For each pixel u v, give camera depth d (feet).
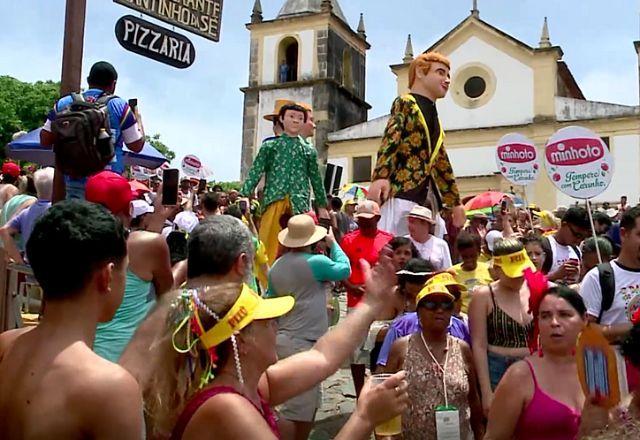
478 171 100.22
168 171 14.90
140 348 8.18
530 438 11.59
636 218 15.65
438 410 14.10
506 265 16.53
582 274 22.40
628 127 93.71
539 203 95.96
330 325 25.02
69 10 15.01
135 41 17.16
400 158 24.93
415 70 25.72
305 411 17.19
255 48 109.50
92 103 14.70
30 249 7.07
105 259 7.13
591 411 9.82
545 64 98.89
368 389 8.46
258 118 107.96
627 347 9.91
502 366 16.61
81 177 14.51
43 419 6.50
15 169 34.24
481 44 102.27
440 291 15.31
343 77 110.73
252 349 7.74
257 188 27.86
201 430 7.28
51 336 6.96
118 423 6.54
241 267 11.69
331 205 48.47
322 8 105.70
